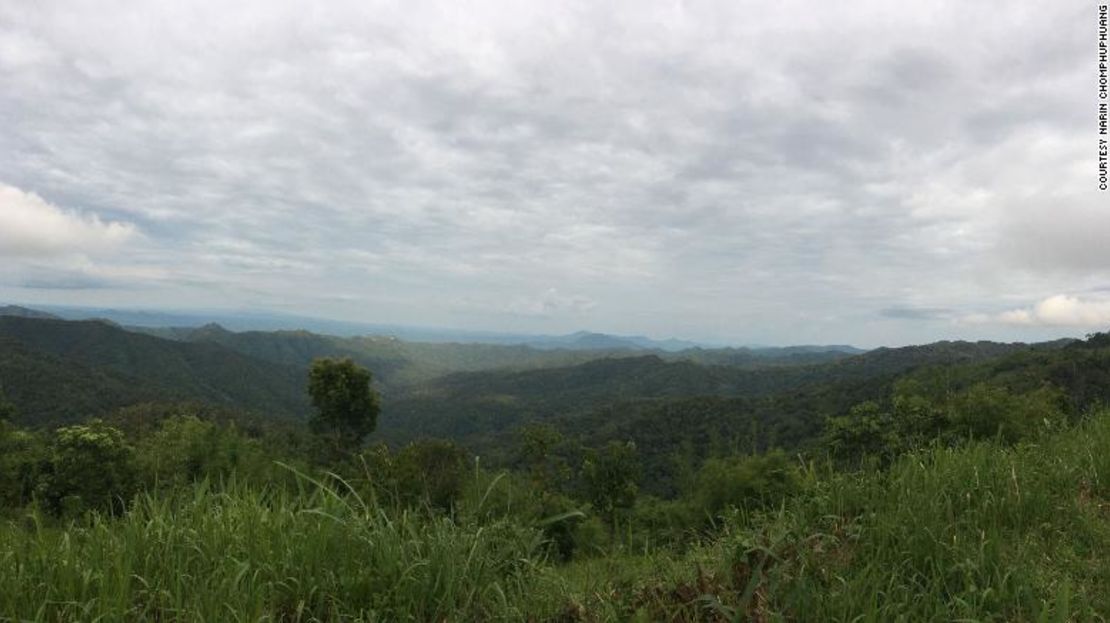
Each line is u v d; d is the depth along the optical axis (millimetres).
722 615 2543
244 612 2219
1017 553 3139
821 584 2805
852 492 3803
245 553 2701
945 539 3156
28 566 2523
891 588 2682
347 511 3002
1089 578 3014
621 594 2844
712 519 3863
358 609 2525
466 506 3266
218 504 3135
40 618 2162
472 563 2785
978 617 2551
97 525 2781
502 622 2541
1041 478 4145
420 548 2811
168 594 2355
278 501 3168
